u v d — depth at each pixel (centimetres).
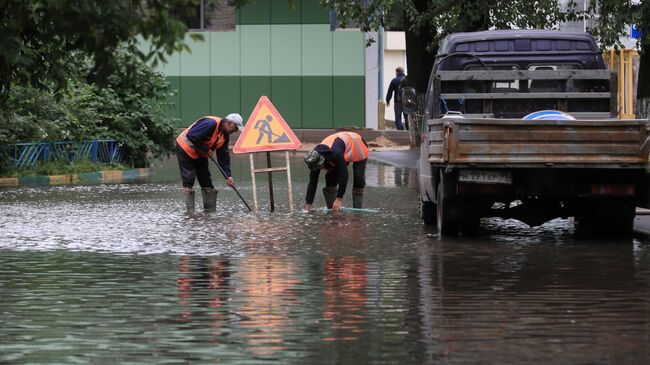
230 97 7581
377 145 6794
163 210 3170
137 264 2062
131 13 1299
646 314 1541
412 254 2184
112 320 1520
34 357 1302
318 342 1370
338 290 1755
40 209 3209
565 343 1353
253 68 7562
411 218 2897
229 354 1309
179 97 7588
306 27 7512
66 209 3209
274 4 7519
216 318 1529
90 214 3048
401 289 1762
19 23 1717
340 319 1516
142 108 5153
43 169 4559
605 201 2423
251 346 1352
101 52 1327
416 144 6247
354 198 3141
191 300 1672
